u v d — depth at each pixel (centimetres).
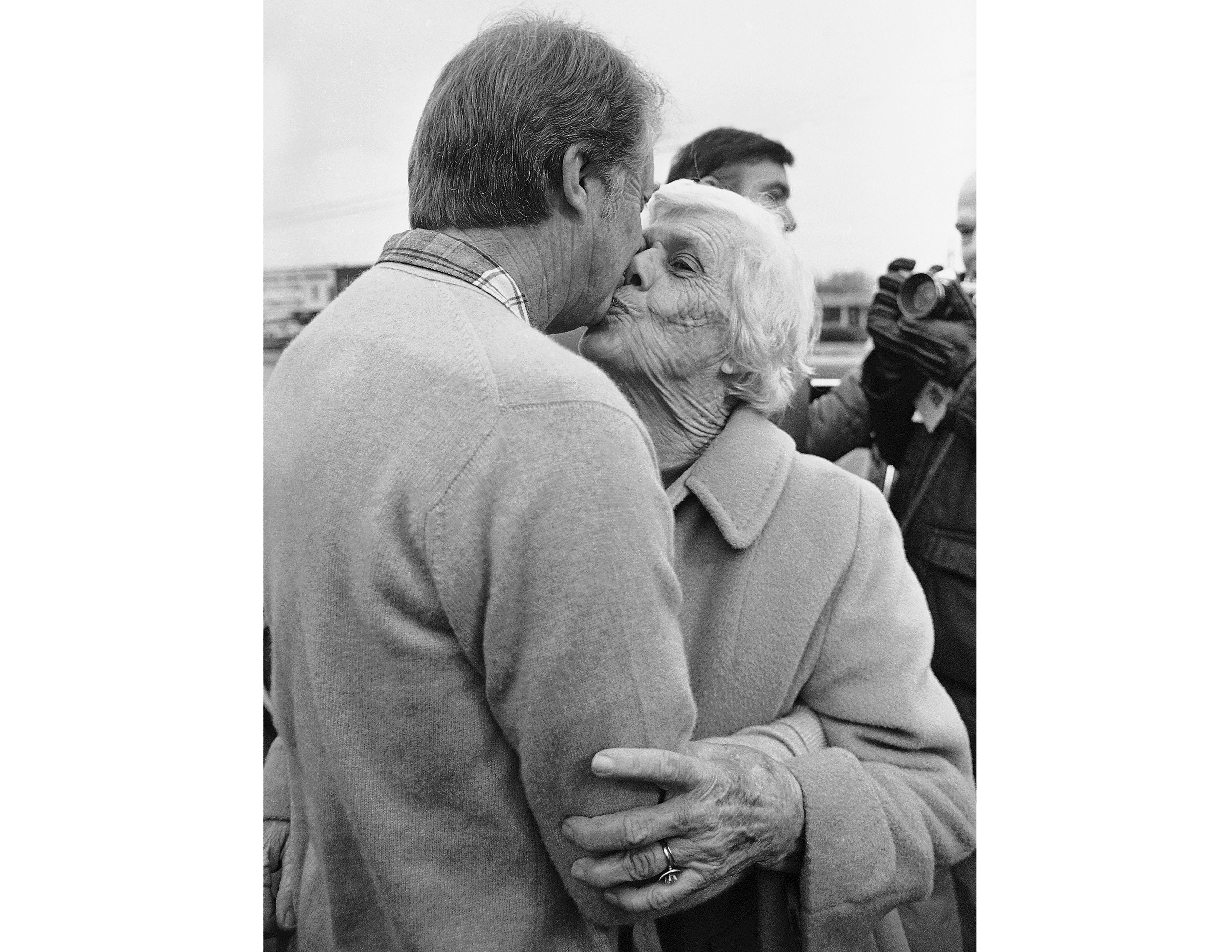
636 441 101
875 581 141
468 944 107
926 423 154
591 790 104
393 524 100
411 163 118
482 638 102
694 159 152
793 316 139
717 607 137
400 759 105
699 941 138
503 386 99
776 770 124
